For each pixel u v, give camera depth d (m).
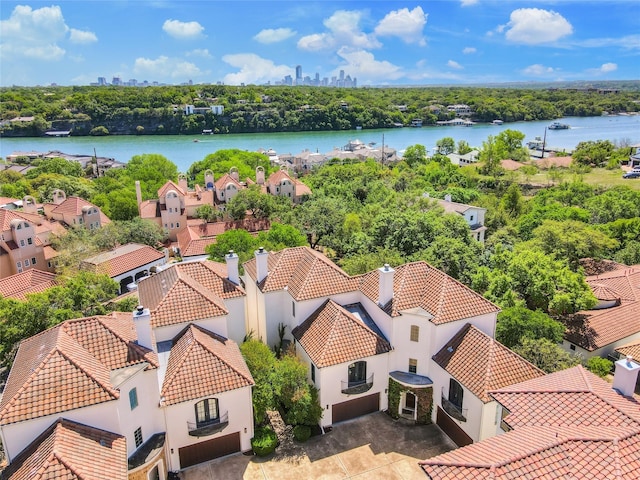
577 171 135.12
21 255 65.44
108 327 27.16
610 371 38.44
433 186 112.12
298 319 36.12
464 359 30.56
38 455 20.95
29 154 166.88
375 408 34.56
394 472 29.02
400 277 35.69
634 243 63.69
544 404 23.05
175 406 27.59
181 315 32.25
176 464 28.66
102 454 21.84
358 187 95.25
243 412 29.67
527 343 34.44
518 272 44.25
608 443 18.80
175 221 86.75
